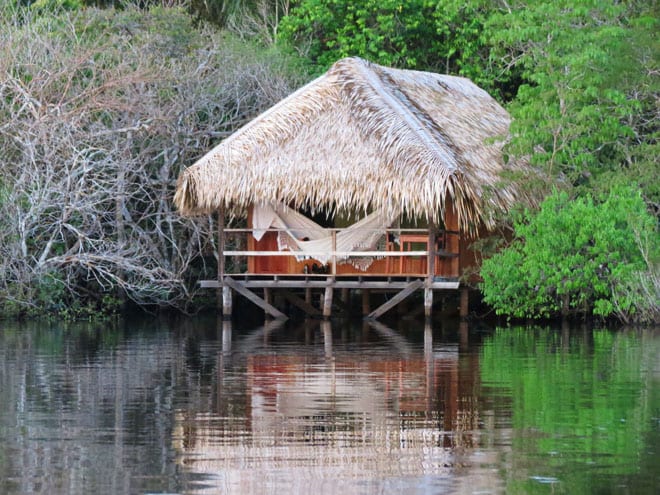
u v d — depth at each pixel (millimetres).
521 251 29094
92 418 13992
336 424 13555
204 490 10656
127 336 24891
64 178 28125
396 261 28656
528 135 29156
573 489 10703
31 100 28406
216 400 15281
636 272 26734
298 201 27500
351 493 10562
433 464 11617
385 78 29938
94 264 29344
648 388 16297
